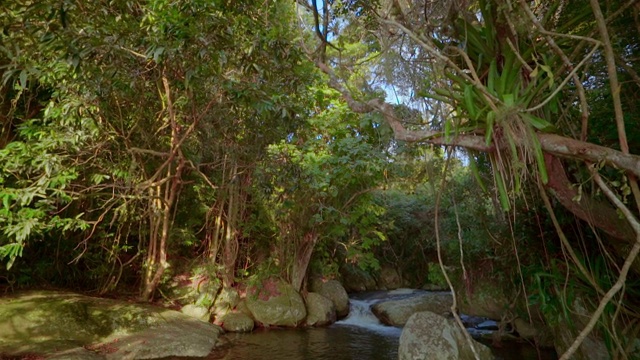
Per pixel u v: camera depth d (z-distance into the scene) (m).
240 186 9.62
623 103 2.63
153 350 6.25
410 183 10.93
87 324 6.50
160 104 6.21
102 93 4.49
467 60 1.98
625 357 2.21
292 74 4.28
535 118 1.88
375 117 5.84
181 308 8.96
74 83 4.42
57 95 5.38
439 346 5.57
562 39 2.31
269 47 3.75
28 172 5.24
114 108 5.97
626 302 2.82
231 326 8.65
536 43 2.15
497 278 7.02
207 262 9.86
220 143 6.36
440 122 2.61
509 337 7.33
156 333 6.76
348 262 13.78
